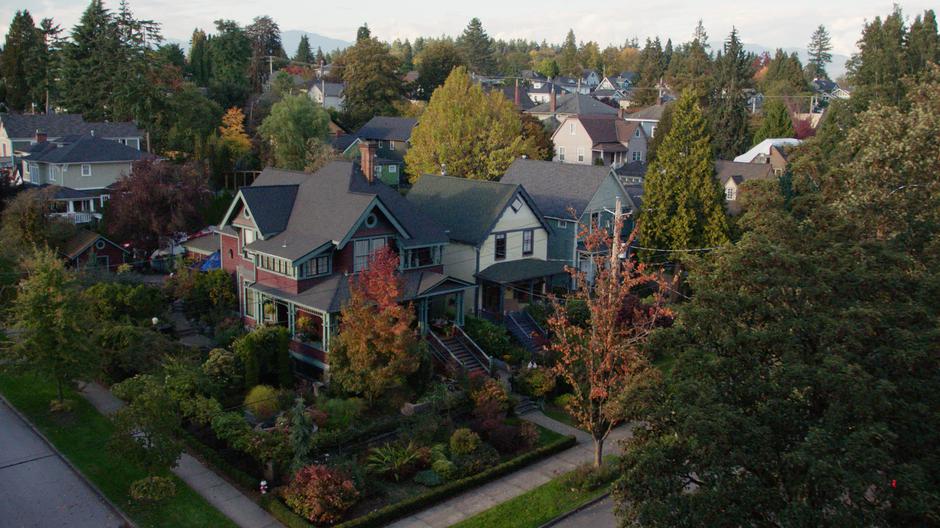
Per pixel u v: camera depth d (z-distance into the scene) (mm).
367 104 109062
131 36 88562
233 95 103312
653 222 48812
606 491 27703
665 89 141375
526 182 54188
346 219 36750
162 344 34781
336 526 23719
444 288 38250
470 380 34281
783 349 18422
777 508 16922
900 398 17422
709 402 17562
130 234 49719
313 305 34656
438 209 47000
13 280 39656
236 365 33719
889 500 16453
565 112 110562
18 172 73062
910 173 32219
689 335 20234
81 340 30656
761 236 20453
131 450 24297
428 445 29672
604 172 50688
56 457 27859
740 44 90500
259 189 39312
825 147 49344
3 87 109375
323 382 34812
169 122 85375
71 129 80375
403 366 31359
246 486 26438
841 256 20156
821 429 16125
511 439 30703
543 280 46094
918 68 54469
